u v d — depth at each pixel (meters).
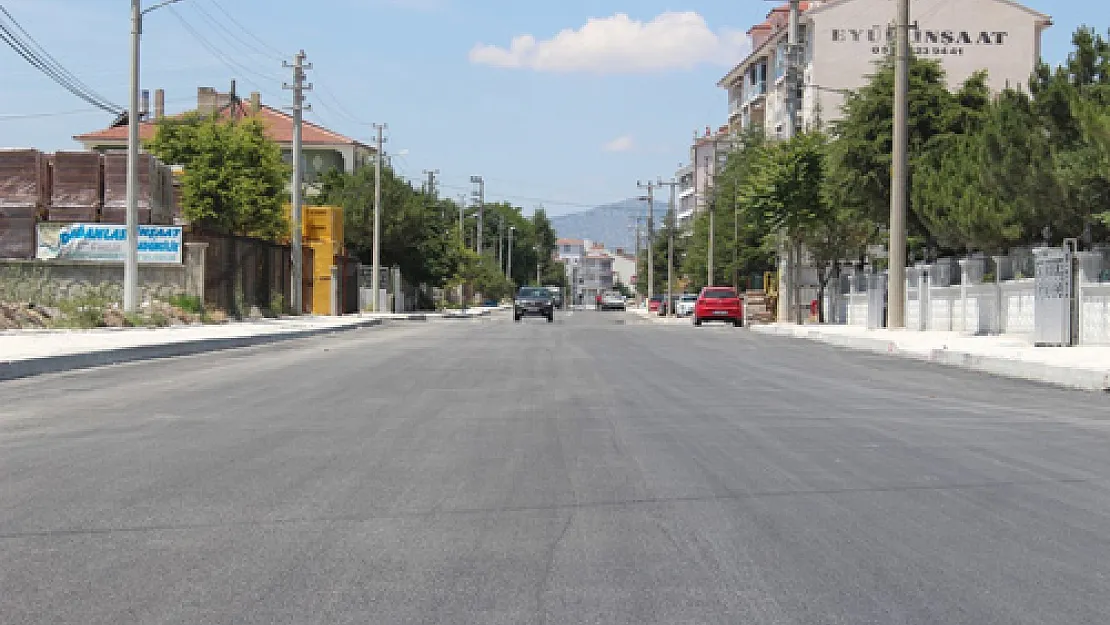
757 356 23.02
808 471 8.29
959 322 28.91
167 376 16.09
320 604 4.81
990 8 60.25
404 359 20.50
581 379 16.36
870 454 9.16
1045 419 11.84
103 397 13.07
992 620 4.67
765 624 4.59
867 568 5.51
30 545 5.80
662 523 6.49
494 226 148.75
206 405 12.31
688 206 127.50
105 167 34.69
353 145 82.50
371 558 5.61
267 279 40.44
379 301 59.78
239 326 31.33
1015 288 25.42
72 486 7.43
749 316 49.94
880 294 33.53
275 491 7.31
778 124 72.06
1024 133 25.08
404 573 5.33
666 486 7.64
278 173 41.94
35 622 4.52
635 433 10.30
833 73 60.75
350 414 11.59
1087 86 25.81
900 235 30.28
